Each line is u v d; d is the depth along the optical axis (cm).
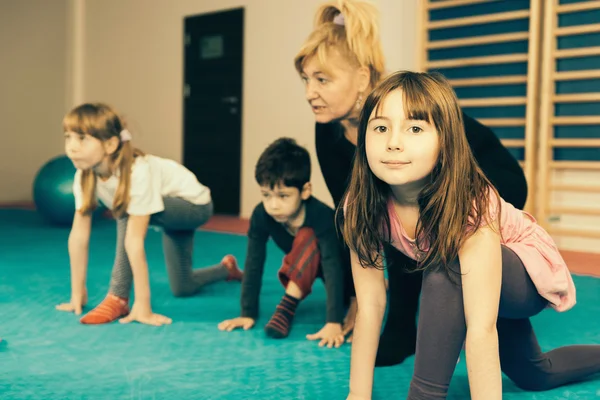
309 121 431
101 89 568
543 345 145
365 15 139
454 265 89
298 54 140
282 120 446
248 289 165
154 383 118
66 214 389
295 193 151
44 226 400
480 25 362
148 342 146
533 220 108
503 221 98
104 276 230
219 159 486
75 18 578
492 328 86
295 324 166
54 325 161
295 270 158
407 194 94
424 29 379
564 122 335
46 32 581
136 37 538
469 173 91
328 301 154
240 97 470
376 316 100
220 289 213
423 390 89
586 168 330
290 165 150
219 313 178
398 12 388
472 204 89
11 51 573
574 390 117
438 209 89
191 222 188
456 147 89
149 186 166
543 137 338
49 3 580
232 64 474
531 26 336
